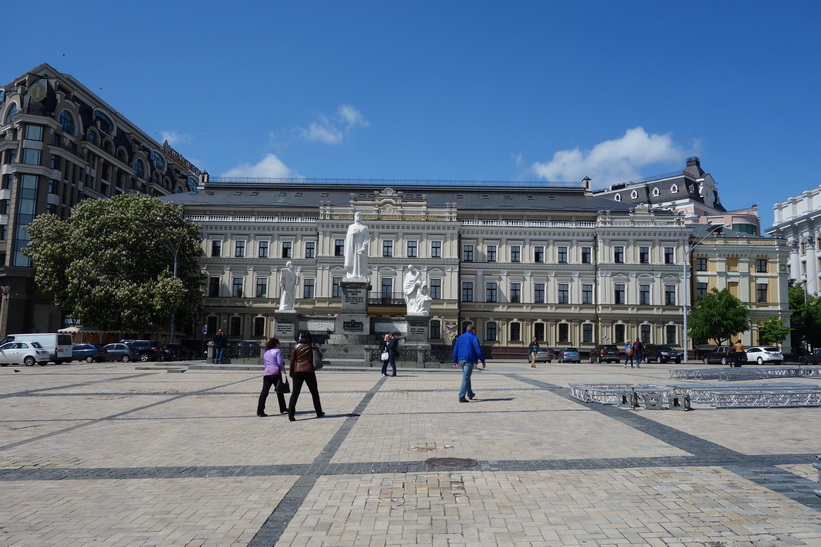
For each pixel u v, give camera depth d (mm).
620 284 71438
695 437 11672
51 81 74062
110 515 7137
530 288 72812
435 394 19688
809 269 93500
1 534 6508
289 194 80125
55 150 72688
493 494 7840
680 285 71438
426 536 6375
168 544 6203
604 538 6293
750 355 57125
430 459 9820
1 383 24516
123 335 60344
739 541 6188
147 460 9945
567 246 73625
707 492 7875
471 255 73688
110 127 85500
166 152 103438
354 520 6883
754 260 73375
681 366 52938
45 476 8953
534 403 17047
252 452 10492
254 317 72625
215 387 22344
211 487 8297
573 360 62750
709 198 123875
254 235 73812
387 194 72875
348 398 18562
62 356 44750
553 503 7449
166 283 56188
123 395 19625
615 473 8867
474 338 17625
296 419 14266
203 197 78938
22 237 69438
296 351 14352
